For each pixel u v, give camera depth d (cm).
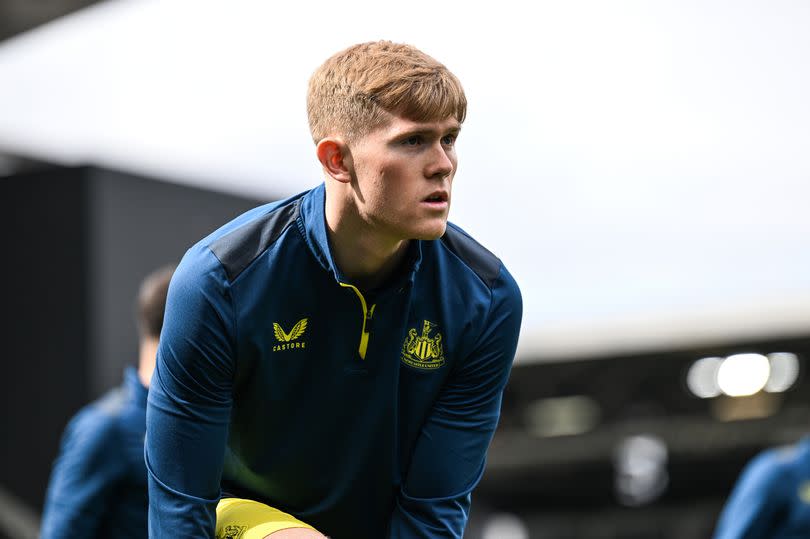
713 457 3453
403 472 395
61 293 1179
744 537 839
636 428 3025
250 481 393
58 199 1180
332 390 366
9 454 1203
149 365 635
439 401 387
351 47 346
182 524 360
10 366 1209
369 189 332
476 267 373
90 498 612
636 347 2423
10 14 945
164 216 1224
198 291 345
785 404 2992
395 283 356
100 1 949
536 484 3700
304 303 354
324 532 404
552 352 2377
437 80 328
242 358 354
